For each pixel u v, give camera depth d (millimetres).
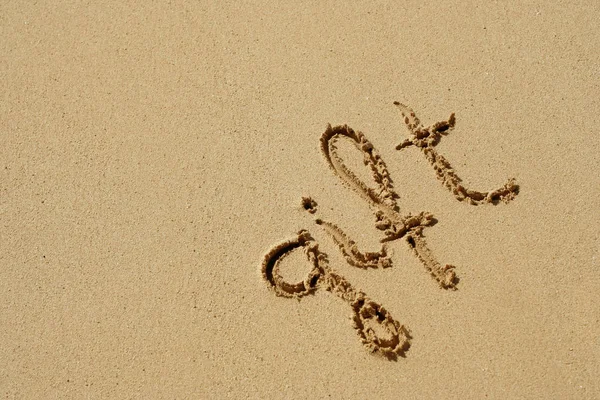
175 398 2131
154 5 2844
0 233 2408
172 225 2393
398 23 2766
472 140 2508
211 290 2277
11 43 2781
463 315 2217
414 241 2342
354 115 2568
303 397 2119
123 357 2195
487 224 2357
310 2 2826
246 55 2715
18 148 2559
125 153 2531
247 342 2199
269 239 2352
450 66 2666
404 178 2441
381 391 2121
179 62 2707
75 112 2617
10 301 2295
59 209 2441
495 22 2756
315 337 2195
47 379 2176
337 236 2348
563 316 2207
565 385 2113
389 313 2219
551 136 2510
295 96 2619
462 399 2104
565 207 2381
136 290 2293
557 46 2695
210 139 2545
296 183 2447
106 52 2742
